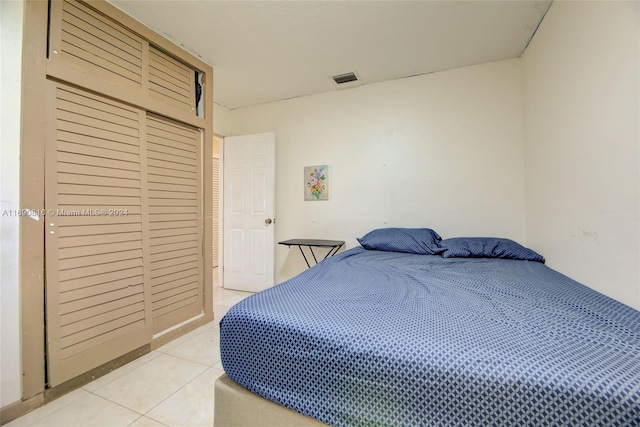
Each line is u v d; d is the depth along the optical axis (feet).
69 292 4.82
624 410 1.74
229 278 11.44
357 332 2.66
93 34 5.20
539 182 6.73
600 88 4.19
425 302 3.50
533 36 6.88
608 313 3.13
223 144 11.55
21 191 4.25
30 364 4.34
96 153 5.21
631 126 3.55
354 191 9.82
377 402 2.36
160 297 6.52
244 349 3.05
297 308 3.28
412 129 9.04
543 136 6.41
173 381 5.15
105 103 5.37
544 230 6.47
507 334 2.59
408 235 8.07
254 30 6.59
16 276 4.21
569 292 3.93
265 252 10.77
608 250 4.09
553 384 1.92
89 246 5.11
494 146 8.14
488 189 8.21
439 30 6.68
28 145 4.32
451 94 8.57
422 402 2.21
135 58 5.96
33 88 4.37
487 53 7.71
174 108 6.82
